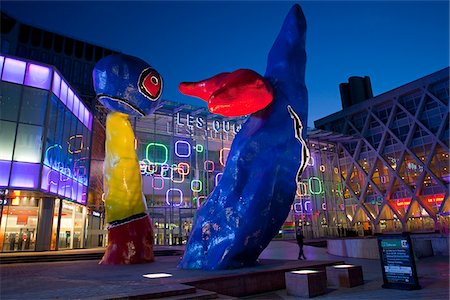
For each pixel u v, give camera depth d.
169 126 32.28
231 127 34.34
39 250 21.02
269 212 9.43
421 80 39.94
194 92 9.89
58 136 21.75
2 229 20.55
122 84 12.28
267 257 17.52
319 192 42.19
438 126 38.28
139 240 13.20
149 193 29.17
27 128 19.47
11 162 18.62
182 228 31.38
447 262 12.84
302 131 9.98
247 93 8.58
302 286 7.25
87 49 33.75
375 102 44.62
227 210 9.59
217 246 9.45
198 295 6.06
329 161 46.41
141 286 6.64
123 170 13.48
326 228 41.50
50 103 20.58
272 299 7.15
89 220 28.34
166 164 30.16
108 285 6.96
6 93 19.22
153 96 12.83
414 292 7.20
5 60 19.62
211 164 33.69
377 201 42.53
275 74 10.37
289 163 9.78
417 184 38.69
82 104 26.41
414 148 40.09
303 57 10.71
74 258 17.52
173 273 8.72
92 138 28.17
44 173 19.67
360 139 45.31
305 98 10.31
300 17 10.88
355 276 8.41
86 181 27.00
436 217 36.62
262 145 9.64
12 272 11.12
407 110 41.44
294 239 35.72
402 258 7.75
